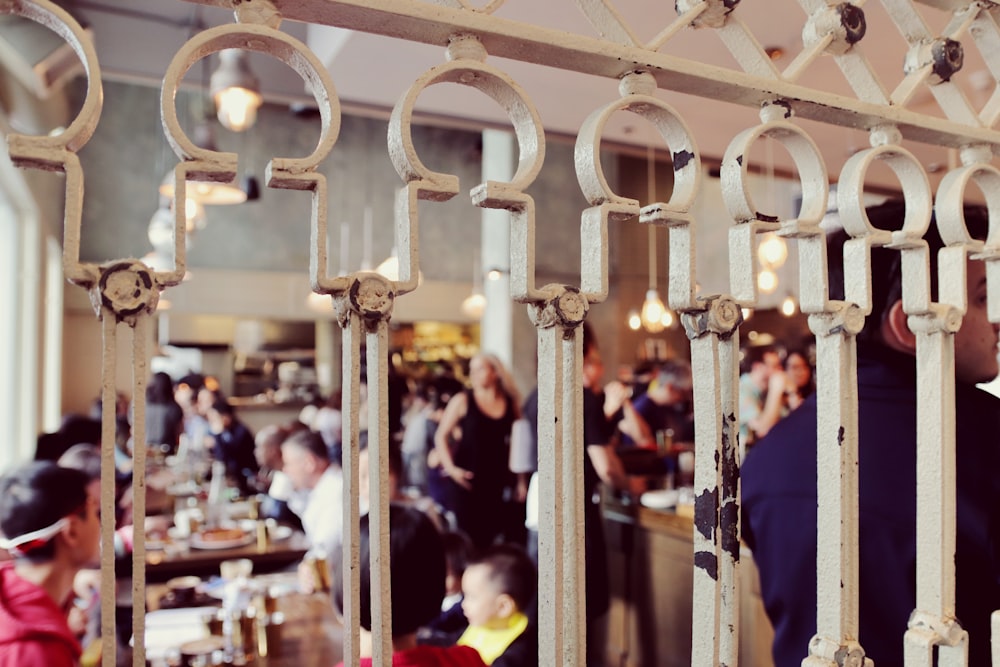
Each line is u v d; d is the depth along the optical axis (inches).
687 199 27.0
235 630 95.7
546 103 136.6
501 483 174.1
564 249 368.2
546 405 25.8
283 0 22.4
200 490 200.2
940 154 162.1
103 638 19.5
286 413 397.4
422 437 208.2
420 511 60.7
